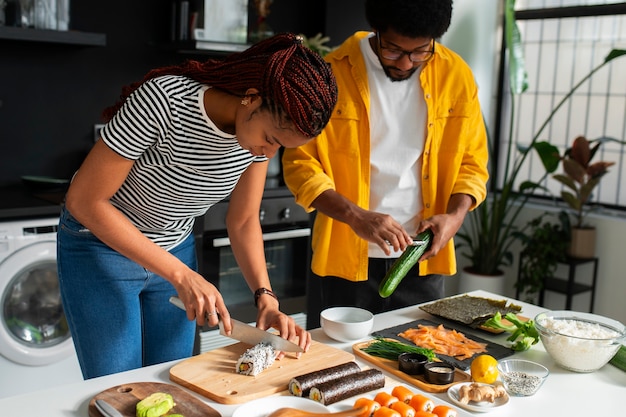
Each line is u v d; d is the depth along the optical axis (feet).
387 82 6.81
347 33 13.07
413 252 6.04
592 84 13.43
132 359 5.80
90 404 4.34
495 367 4.93
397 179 6.90
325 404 4.54
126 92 5.23
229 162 5.18
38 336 9.58
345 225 7.00
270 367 4.99
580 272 13.23
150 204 5.41
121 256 5.62
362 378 4.74
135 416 4.23
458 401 4.64
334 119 6.90
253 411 4.32
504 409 4.62
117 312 5.65
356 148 6.86
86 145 11.53
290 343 4.99
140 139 4.76
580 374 5.25
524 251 13.15
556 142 14.10
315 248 7.24
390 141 6.87
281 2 12.88
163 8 11.85
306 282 12.10
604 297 12.84
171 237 5.82
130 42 11.64
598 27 13.25
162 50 11.96
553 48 13.98
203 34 11.25
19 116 10.85
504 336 5.99
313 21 13.26
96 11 11.23
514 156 14.79
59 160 11.31
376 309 7.27
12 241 9.12
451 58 7.09
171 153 4.99
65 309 5.82
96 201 4.87
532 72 14.37
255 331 5.09
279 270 11.73
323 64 4.34
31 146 11.02
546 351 5.61
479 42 13.99
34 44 10.80
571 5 13.50
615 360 5.37
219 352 5.22
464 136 7.09
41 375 9.64
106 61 11.48
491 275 13.38
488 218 14.34
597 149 12.32
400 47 6.15
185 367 4.94
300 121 4.19
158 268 4.95
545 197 14.33
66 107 11.24
